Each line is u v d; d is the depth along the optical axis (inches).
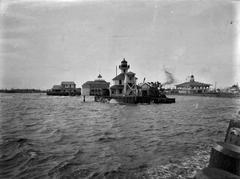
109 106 1273.4
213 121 628.1
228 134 183.0
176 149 319.0
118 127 541.3
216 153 159.3
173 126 542.9
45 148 333.4
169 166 244.5
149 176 217.0
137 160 269.6
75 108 1170.0
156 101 1416.1
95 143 366.3
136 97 1360.7
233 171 145.4
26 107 1237.1
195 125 554.9
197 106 1187.3
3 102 1690.5
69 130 500.4
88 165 253.9
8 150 319.6
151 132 463.5
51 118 742.5
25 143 364.5
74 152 310.3
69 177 219.6
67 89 3056.1
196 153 295.9
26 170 239.5
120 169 238.1
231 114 799.7
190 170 231.6
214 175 145.0
